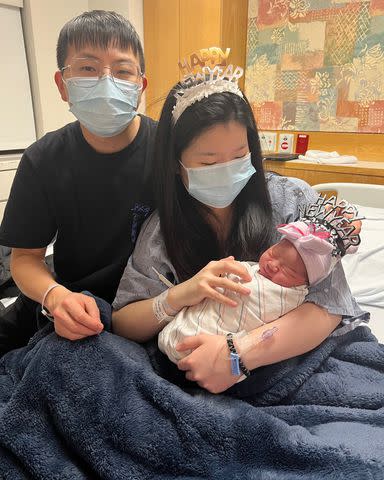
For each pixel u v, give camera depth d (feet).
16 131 8.97
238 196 3.46
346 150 8.21
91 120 3.57
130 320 3.11
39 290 3.37
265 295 2.69
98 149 3.75
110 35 3.43
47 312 3.32
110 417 2.28
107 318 3.10
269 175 3.91
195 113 2.90
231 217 3.49
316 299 2.80
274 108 8.85
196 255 3.36
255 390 2.65
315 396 2.64
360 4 7.43
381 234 5.52
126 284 3.33
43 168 3.74
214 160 2.98
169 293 2.94
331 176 7.50
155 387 2.37
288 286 2.72
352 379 2.73
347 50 7.75
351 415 2.47
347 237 2.77
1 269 5.42
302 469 2.09
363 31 7.52
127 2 9.07
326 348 2.85
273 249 2.82
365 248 5.23
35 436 2.34
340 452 2.09
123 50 3.53
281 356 2.65
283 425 2.23
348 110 8.01
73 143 3.79
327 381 2.68
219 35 8.57
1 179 8.46
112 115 3.52
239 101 3.00
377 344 2.99
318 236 2.66
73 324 2.66
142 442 2.17
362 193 6.61
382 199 6.50
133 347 2.86
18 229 3.73
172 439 2.17
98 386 2.42
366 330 3.16
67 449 2.36
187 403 2.28
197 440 2.17
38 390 2.44
